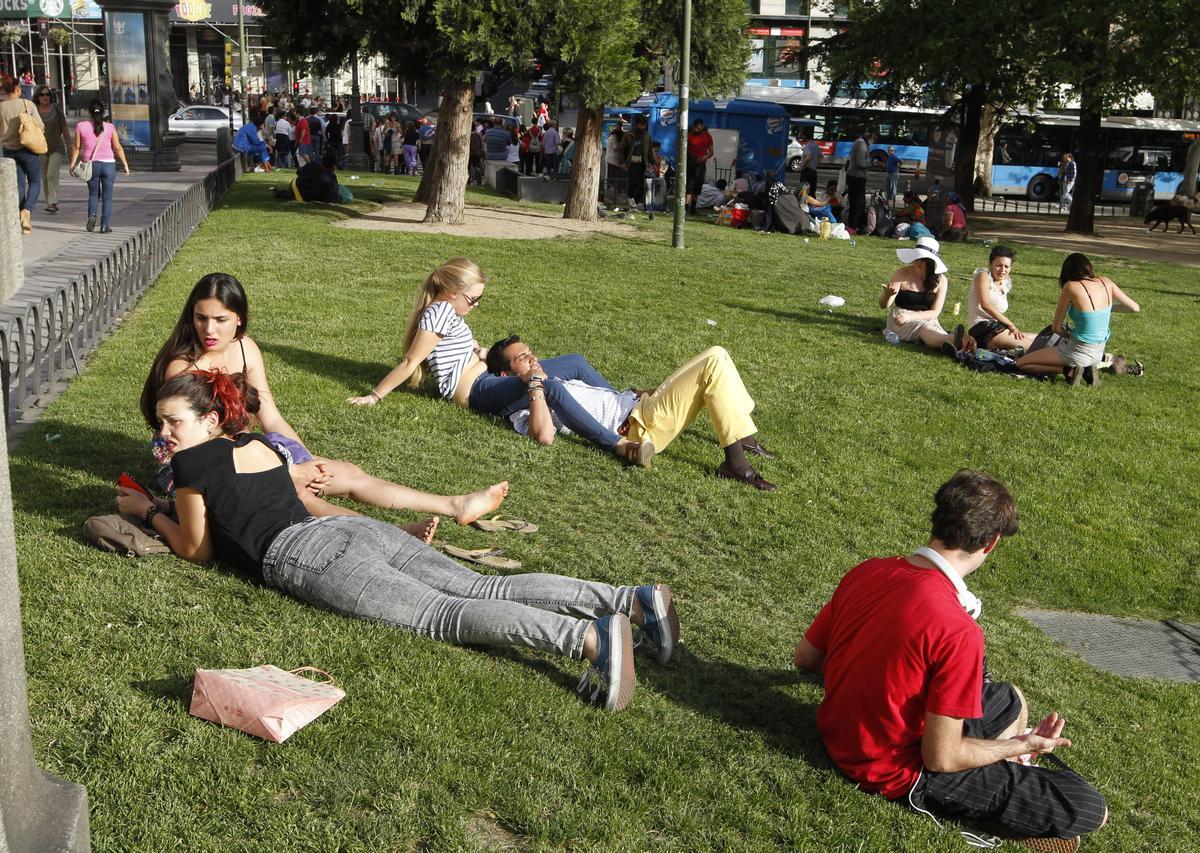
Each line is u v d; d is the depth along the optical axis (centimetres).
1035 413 993
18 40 5612
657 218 2303
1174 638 658
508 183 2761
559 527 605
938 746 363
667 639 443
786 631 525
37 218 1733
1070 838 373
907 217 2456
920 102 3281
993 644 589
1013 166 4000
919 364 1116
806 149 2903
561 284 1357
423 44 1778
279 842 310
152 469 595
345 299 1148
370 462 648
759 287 1468
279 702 355
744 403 729
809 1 4694
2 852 228
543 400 734
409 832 321
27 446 612
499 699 399
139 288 1105
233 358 570
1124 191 3931
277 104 3719
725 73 2447
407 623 430
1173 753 511
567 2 1730
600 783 361
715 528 652
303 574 442
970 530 382
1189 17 2514
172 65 6344
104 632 406
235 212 1875
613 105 1867
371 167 3381
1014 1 2644
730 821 356
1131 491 859
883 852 353
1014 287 1730
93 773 327
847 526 696
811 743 414
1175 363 1260
